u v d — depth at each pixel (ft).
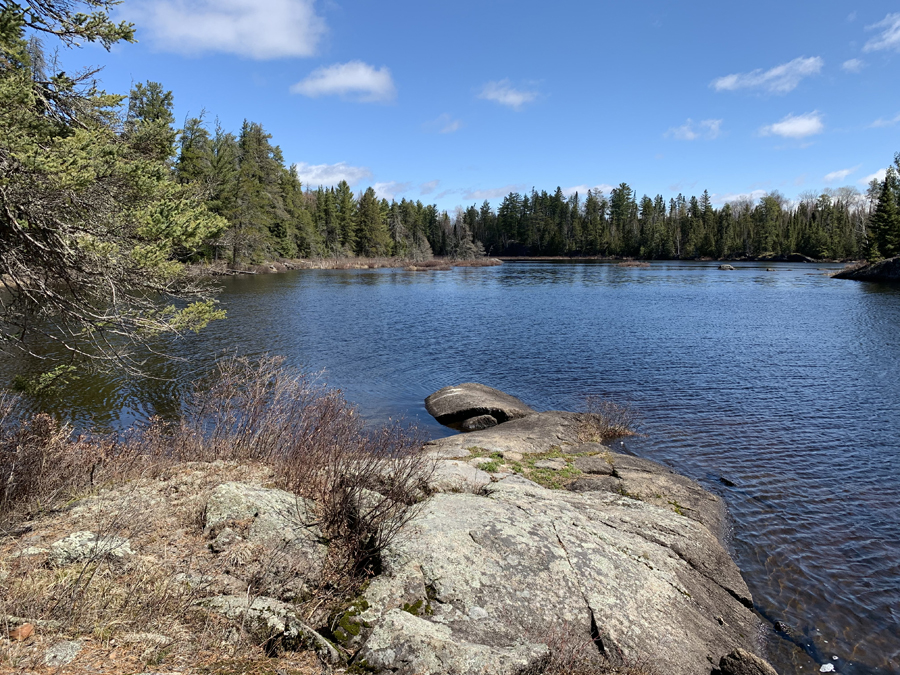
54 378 22.52
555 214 404.98
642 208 412.36
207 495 16.57
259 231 180.65
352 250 294.46
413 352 62.08
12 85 14.33
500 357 60.08
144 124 20.92
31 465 17.88
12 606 9.88
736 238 343.46
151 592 11.25
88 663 8.70
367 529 15.19
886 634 16.89
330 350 61.72
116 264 17.03
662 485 26.53
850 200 378.12
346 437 21.45
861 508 25.17
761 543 22.04
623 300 119.44
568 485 26.58
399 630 11.18
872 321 84.79
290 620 11.14
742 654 13.88
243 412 23.73
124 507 15.38
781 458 31.53
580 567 15.53
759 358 59.36
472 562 14.56
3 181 14.40
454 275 205.98
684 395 45.39
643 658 13.21
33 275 17.22
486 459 29.27
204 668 9.36
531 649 11.78
